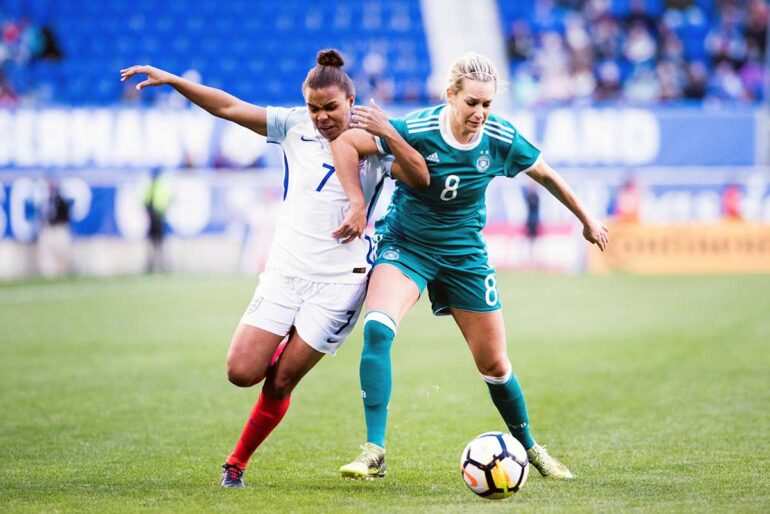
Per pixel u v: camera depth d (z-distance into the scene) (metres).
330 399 31.91
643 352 40.34
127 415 29.11
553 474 20.89
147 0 102.62
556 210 78.19
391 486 20.25
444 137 19.84
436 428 27.08
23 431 26.81
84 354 40.78
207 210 76.38
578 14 99.12
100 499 19.02
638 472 21.41
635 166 82.19
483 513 17.33
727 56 95.50
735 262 77.12
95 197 75.62
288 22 101.56
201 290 64.81
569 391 32.38
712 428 26.42
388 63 97.56
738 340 43.16
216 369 37.34
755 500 18.41
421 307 60.19
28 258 74.38
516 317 51.75
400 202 20.89
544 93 91.69
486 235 78.38
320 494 19.34
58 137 82.19
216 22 101.62
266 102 97.00
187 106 88.19
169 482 20.83
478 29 100.19
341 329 20.17
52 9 101.69
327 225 19.78
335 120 19.30
